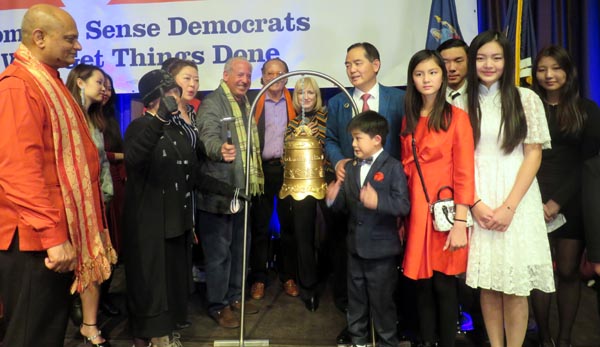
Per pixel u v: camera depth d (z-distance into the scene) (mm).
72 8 3398
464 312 2748
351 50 2402
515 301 2037
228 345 2469
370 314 2367
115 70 3414
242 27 3316
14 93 1577
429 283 2146
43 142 1645
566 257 2299
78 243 1750
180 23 3348
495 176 1979
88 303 2402
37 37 1658
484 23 3332
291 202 2949
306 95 2986
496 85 1982
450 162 2008
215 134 2516
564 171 2299
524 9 2895
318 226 3439
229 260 2729
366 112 2152
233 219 2791
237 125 2656
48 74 1695
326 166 2842
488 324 2141
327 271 3438
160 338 2309
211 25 3336
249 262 3191
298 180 2318
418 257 2033
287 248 3156
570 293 2320
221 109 2609
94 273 1825
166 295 2170
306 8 3264
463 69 2373
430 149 2008
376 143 2125
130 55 3396
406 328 2486
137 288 2146
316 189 2309
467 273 2031
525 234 1957
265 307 2990
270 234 3576
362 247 2176
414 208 2055
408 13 3188
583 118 2248
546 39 3301
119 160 2986
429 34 3049
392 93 2471
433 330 2174
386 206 2031
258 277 3158
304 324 2748
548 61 2256
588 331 2547
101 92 2592
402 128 2201
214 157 2410
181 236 2273
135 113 3680
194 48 3357
